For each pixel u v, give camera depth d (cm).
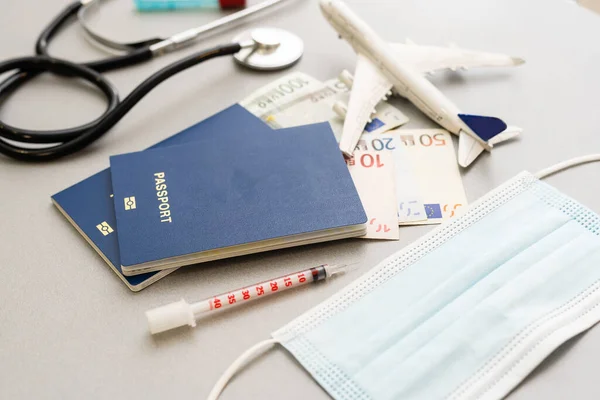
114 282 58
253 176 65
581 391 50
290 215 61
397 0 98
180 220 60
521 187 67
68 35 90
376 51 81
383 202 66
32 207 65
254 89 81
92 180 67
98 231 61
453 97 80
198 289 58
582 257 59
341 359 52
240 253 60
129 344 53
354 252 61
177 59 86
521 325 54
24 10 95
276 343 53
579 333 54
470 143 72
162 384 50
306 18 95
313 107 78
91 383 51
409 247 61
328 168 66
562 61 86
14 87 81
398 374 51
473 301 56
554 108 78
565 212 64
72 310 56
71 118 77
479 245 61
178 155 67
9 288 57
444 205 66
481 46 89
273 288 57
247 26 92
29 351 53
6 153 70
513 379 51
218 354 53
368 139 73
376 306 56
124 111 73
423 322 55
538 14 95
